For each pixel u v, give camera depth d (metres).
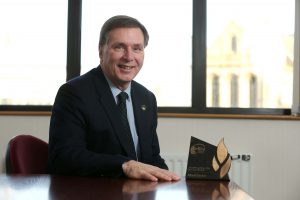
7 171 1.36
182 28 2.79
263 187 2.63
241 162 2.58
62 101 1.43
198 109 2.75
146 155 1.55
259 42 2.77
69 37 2.78
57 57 2.81
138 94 1.65
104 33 1.53
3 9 2.79
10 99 2.79
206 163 1.17
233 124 2.65
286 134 2.63
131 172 1.16
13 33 2.80
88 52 2.79
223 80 2.78
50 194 0.92
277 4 2.76
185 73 2.79
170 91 2.79
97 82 1.51
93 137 1.42
